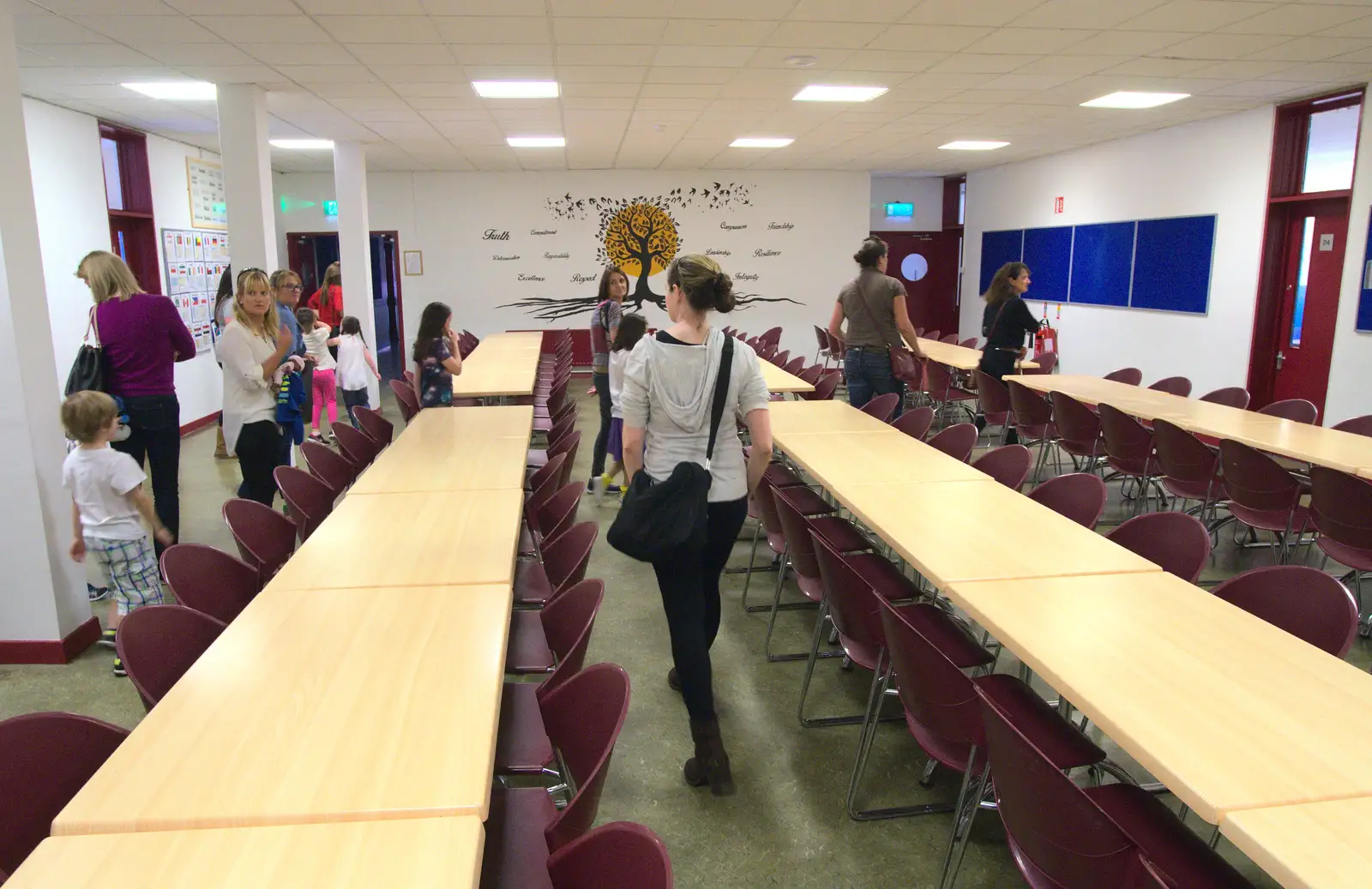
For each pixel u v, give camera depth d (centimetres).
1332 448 404
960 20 465
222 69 556
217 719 162
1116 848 142
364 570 243
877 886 225
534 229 1204
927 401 938
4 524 341
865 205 1249
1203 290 811
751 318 1255
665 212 1216
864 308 596
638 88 636
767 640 359
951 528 278
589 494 595
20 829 150
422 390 553
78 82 588
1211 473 438
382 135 859
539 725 221
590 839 132
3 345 331
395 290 1284
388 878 121
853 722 308
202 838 129
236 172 617
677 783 271
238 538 280
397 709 165
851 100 688
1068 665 181
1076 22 471
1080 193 995
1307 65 579
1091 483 316
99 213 721
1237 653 188
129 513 335
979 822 252
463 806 136
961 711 195
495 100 675
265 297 416
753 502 418
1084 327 999
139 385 387
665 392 248
